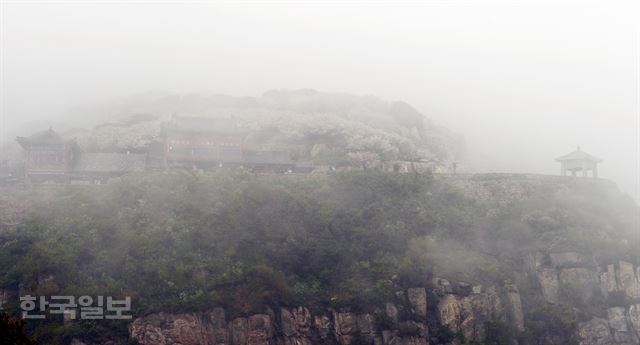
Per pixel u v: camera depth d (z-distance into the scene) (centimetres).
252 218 11925
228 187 12594
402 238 12238
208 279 10662
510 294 11894
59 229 10944
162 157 14525
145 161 14188
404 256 11912
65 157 13662
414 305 11306
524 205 13575
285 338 10481
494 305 11650
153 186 12269
